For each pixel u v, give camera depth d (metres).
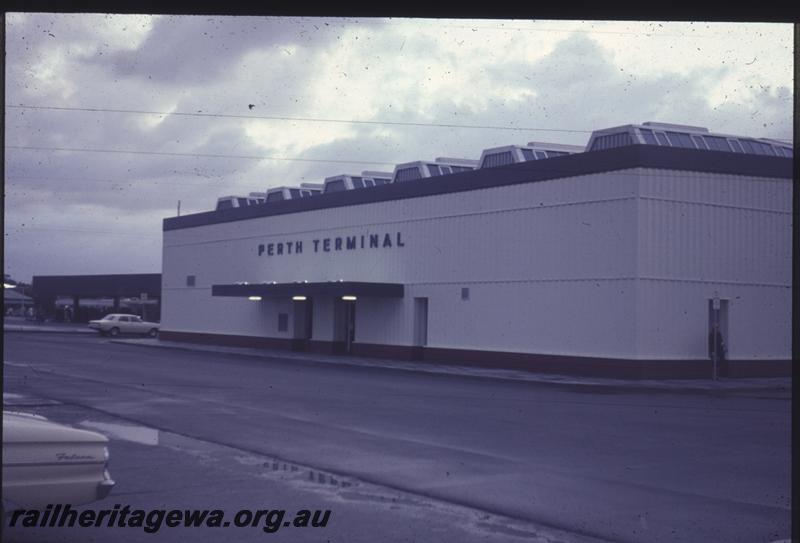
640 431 16.25
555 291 32.81
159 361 37.22
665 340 30.39
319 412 18.72
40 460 6.72
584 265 31.78
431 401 21.70
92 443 6.98
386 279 41.56
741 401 23.48
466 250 36.97
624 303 30.31
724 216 31.77
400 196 40.91
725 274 31.72
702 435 15.79
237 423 16.59
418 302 39.81
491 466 12.10
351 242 44.12
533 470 11.82
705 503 9.77
